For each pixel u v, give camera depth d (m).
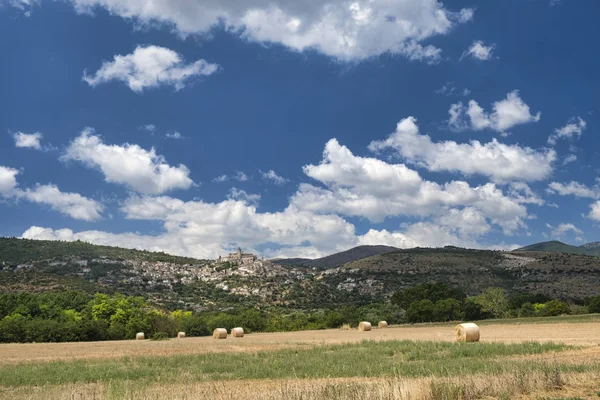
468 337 46.94
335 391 16.17
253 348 49.06
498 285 197.25
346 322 114.62
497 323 93.50
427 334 68.75
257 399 16.50
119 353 46.81
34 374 29.66
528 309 123.69
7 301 103.75
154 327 102.75
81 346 62.41
